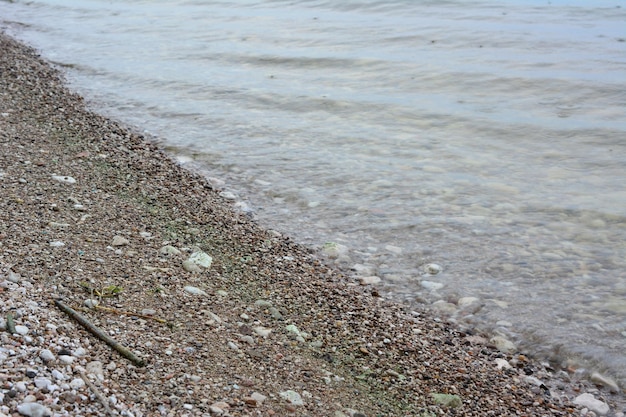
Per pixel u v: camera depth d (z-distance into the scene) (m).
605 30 26.84
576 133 15.24
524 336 8.09
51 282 6.91
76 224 8.92
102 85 18.77
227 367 6.15
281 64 21.52
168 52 23.02
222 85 19.00
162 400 5.28
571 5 33.16
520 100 17.86
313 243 10.30
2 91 16.69
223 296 7.86
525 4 33.25
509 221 11.11
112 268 7.71
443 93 18.50
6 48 22.56
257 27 27.59
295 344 7.13
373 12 31.09
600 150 14.34
